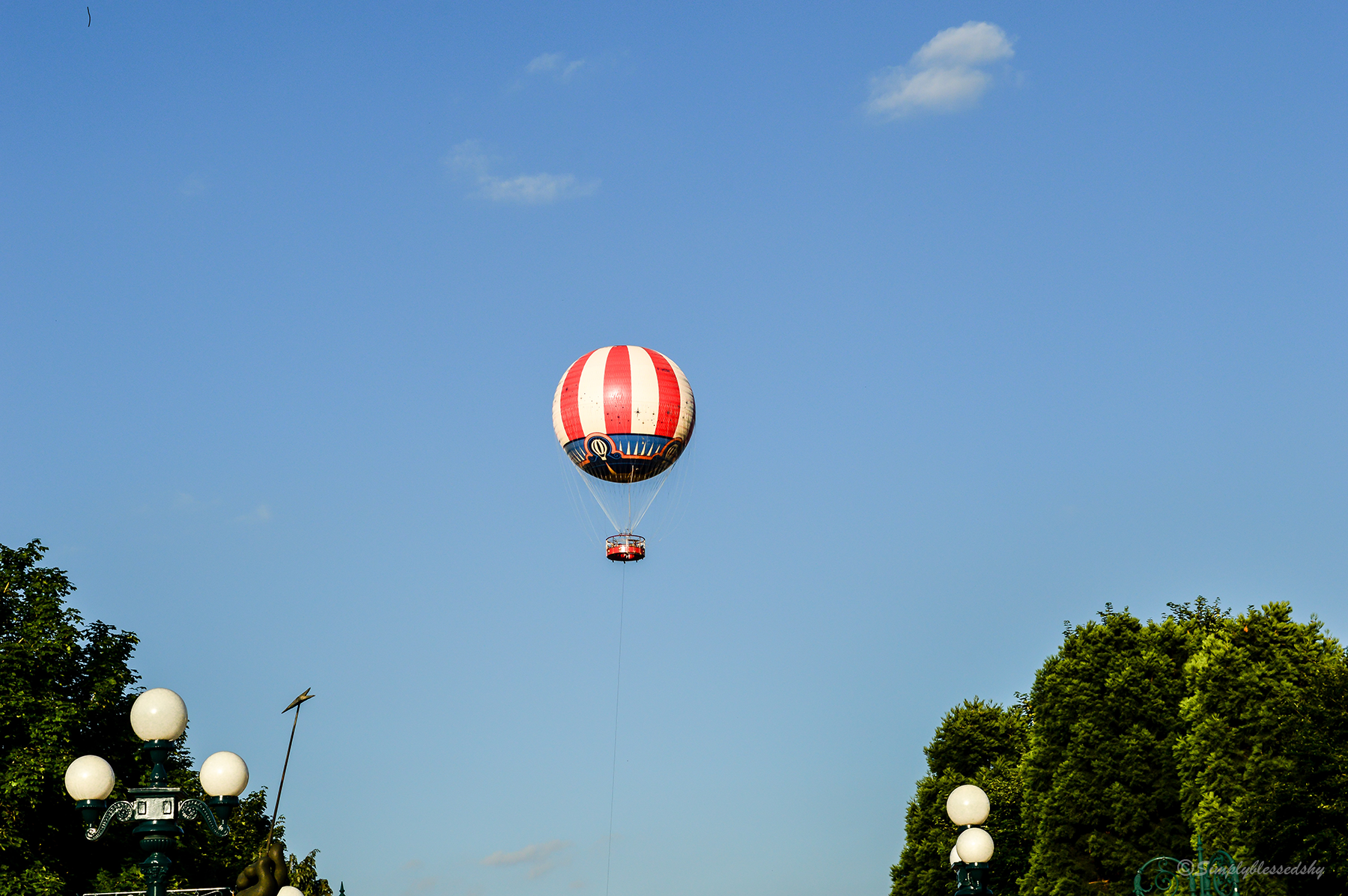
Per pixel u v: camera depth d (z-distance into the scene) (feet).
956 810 85.35
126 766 146.82
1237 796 147.54
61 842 139.13
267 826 188.44
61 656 144.77
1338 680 137.39
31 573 148.77
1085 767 176.96
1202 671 157.99
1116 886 170.19
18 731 140.05
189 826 150.61
